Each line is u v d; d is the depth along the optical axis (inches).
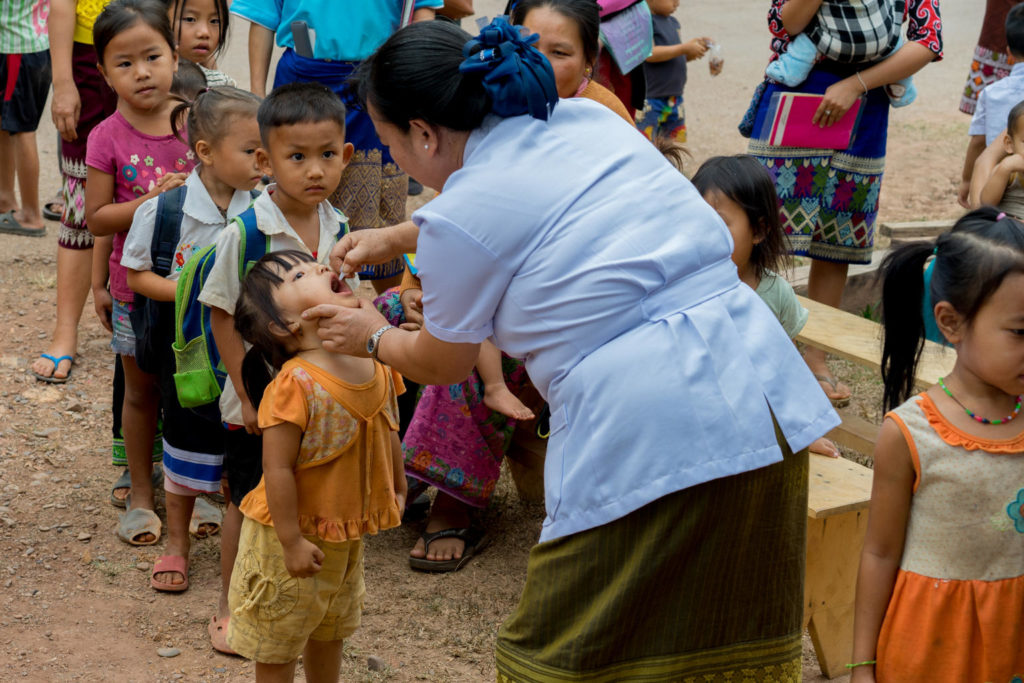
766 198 132.6
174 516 145.5
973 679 94.8
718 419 82.8
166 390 138.3
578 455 84.8
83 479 170.6
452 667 132.6
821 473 135.0
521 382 158.6
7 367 202.4
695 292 86.0
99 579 146.4
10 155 264.1
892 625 96.5
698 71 484.4
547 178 83.5
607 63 183.6
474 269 83.4
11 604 138.9
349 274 106.7
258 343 107.1
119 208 148.6
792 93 189.8
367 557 157.3
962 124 419.2
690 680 88.4
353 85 91.6
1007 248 89.0
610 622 85.3
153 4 150.9
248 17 197.6
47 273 245.6
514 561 157.6
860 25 181.2
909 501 96.1
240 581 110.4
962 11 598.9
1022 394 91.7
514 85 83.3
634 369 82.7
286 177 122.8
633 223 83.9
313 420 104.0
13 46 246.2
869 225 197.9
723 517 84.4
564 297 83.0
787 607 90.0
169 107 157.6
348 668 130.9
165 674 127.7
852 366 228.2
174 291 133.6
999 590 93.4
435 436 150.6
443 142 87.5
